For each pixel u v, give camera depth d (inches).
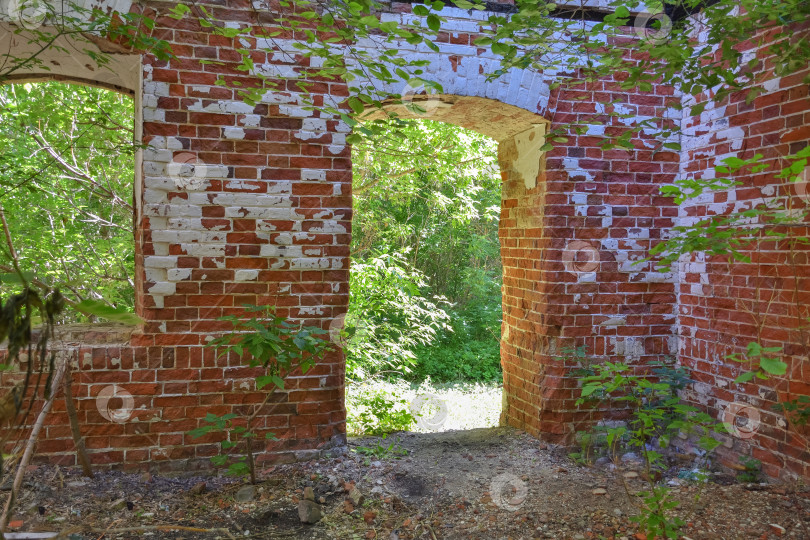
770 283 149.8
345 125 158.4
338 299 159.9
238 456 155.3
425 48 163.9
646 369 181.0
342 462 159.2
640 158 179.5
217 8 150.1
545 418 178.5
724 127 165.2
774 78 149.7
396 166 325.7
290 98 154.9
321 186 157.8
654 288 181.8
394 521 133.0
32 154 234.1
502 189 209.3
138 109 159.8
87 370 145.9
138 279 165.3
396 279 299.0
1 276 52.1
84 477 143.5
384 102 166.2
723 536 120.3
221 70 150.8
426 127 296.7
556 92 173.9
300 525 130.1
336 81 157.8
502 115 182.2
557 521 131.3
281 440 158.4
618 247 179.2
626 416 180.1
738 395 159.0
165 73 147.6
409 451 174.9
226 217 152.3
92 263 285.1
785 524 124.2
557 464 165.6
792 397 142.9
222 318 133.7
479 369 451.8
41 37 136.3
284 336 152.9
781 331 146.5
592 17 175.9
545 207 176.4
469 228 511.8
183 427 151.9
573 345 177.3
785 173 103.6
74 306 47.2
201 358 152.1
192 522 129.4
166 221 149.3
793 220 128.1
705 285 171.3
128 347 148.1
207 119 150.4
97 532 121.7
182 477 150.7
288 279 156.9
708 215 170.2
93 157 272.8
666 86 180.1
